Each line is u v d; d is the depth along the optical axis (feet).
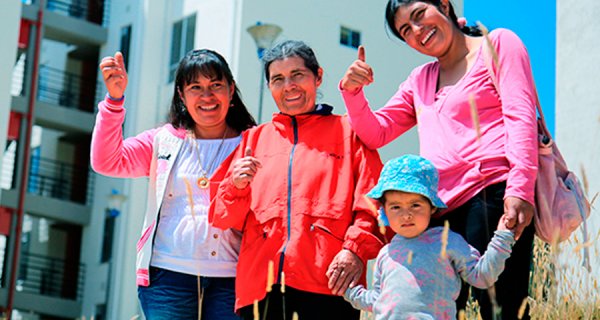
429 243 10.63
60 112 77.30
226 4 60.80
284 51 12.35
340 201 11.59
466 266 10.45
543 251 14.23
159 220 12.90
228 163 12.55
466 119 11.46
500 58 11.27
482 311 11.18
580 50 33.73
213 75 12.96
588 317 12.37
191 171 13.03
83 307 75.25
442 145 11.43
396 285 10.50
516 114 10.87
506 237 10.19
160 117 66.49
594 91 32.53
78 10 78.89
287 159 11.96
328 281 11.23
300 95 12.24
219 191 11.84
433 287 10.36
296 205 11.55
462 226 11.14
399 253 10.69
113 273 68.59
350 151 11.92
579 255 11.60
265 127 12.59
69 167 81.00
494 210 10.92
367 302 10.79
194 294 12.46
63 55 82.33
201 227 12.62
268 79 12.53
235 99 13.60
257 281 11.47
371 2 65.57
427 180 10.77
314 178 11.69
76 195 80.33
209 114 13.05
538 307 12.76
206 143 13.29
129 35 71.77
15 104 73.31
